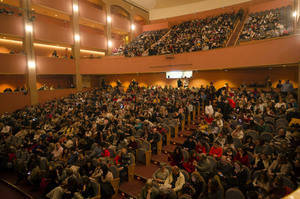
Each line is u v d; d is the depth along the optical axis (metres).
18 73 19.06
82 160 8.02
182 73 22.52
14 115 16.59
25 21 19.42
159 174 6.41
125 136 9.75
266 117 9.97
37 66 20.50
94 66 24.38
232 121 10.21
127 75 26.14
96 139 9.76
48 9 21.75
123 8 29.89
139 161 9.19
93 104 17.38
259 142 6.97
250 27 20.27
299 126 7.87
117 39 32.72
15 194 8.20
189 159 7.12
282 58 13.59
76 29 24.11
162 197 5.28
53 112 16.38
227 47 17.14
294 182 5.06
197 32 24.64
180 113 11.73
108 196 6.60
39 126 12.80
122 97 18.34
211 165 6.49
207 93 16.02
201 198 5.30
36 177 7.96
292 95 11.50
